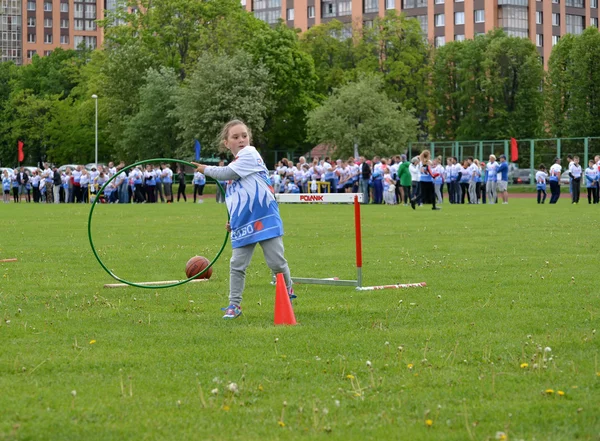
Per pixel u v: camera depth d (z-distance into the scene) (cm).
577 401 653
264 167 1031
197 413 630
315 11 14075
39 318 1034
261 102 8438
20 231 2611
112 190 5459
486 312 1052
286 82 9162
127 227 2773
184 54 9431
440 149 7881
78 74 12106
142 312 1078
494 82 9688
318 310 1084
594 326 954
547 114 10338
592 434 576
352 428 593
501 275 1415
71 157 11094
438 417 617
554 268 1505
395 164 4691
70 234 2470
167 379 730
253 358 808
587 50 9312
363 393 679
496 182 4659
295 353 830
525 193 6762
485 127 9869
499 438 562
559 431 584
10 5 18538
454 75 10212
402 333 921
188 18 9369
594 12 13588
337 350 841
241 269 1035
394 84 10112
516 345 852
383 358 802
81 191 5828
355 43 10356
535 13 12875
